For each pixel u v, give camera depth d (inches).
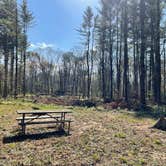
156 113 717.3
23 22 1573.6
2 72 1795.0
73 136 405.1
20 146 346.6
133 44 1384.1
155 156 324.8
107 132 437.4
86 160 300.7
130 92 1551.4
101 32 1540.4
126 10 1210.0
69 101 1111.0
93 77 2714.1
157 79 992.9
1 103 836.6
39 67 3203.7
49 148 341.7
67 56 3179.1
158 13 1012.5
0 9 1385.3
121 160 303.0
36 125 470.9
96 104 1005.8
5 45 1513.3
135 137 410.0
